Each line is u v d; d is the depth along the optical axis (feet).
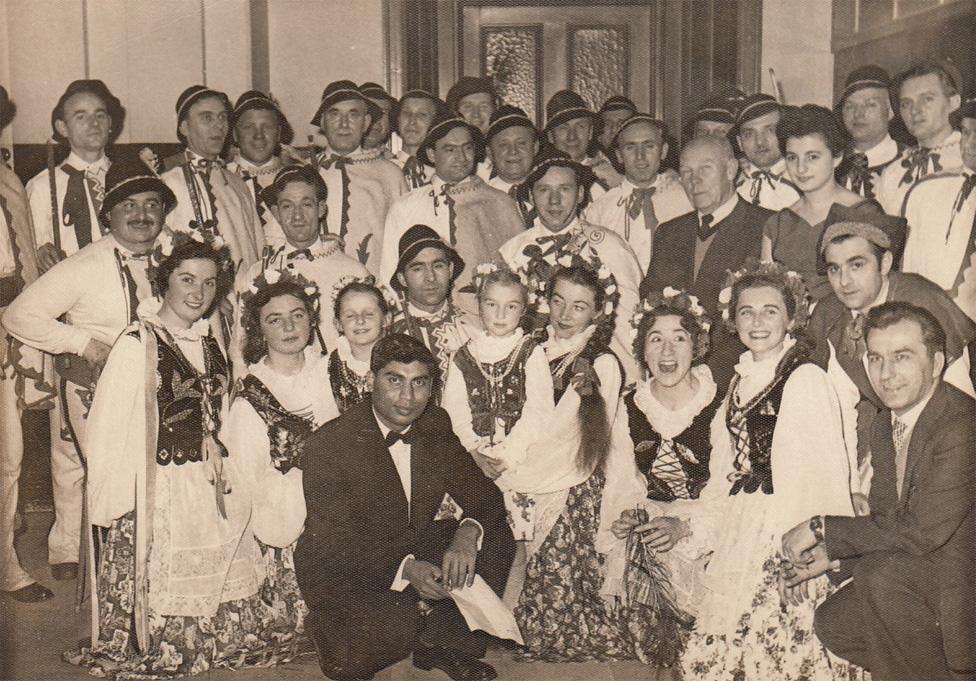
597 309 10.03
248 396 9.71
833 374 9.92
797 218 10.85
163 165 11.44
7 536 10.58
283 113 13.01
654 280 10.95
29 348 10.61
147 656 9.21
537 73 13.26
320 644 9.40
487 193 11.45
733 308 9.49
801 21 12.39
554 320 10.09
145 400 9.16
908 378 9.61
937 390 9.57
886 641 9.06
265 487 9.62
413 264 10.50
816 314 10.26
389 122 12.32
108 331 9.93
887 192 10.87
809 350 9.34
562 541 9.76
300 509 9.65
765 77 12.57
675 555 9.43
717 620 9.25
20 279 10.97
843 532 9.13
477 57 13.29
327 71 13.19
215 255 9.51
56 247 11.30
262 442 9.64
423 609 9.47
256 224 11.43
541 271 10.12
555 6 13.14
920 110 10.87
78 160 11.64
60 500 10.92
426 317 10.55
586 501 9.79
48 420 11.51
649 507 9.62
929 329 9.72
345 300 10.05
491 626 9.38
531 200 11.34
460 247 11.24
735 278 9.50
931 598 9.13
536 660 9.66
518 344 10.00
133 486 9.20
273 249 10.95
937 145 10.76
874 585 9.15
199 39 12.64
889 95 10.97
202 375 9.41
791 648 9.14
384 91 12.33
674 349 9.52
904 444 9.53
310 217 10.83
